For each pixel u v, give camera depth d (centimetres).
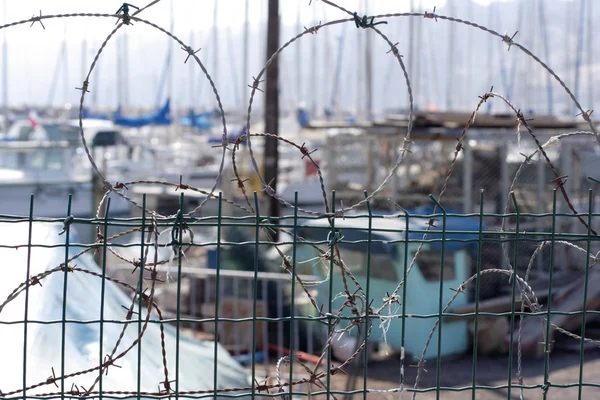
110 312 417
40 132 2167
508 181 1309
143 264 262
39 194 1603
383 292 948
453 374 898
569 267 1266
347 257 966
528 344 988
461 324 978
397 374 876
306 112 3375
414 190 1334
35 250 439
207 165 2814
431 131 1235
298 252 936
